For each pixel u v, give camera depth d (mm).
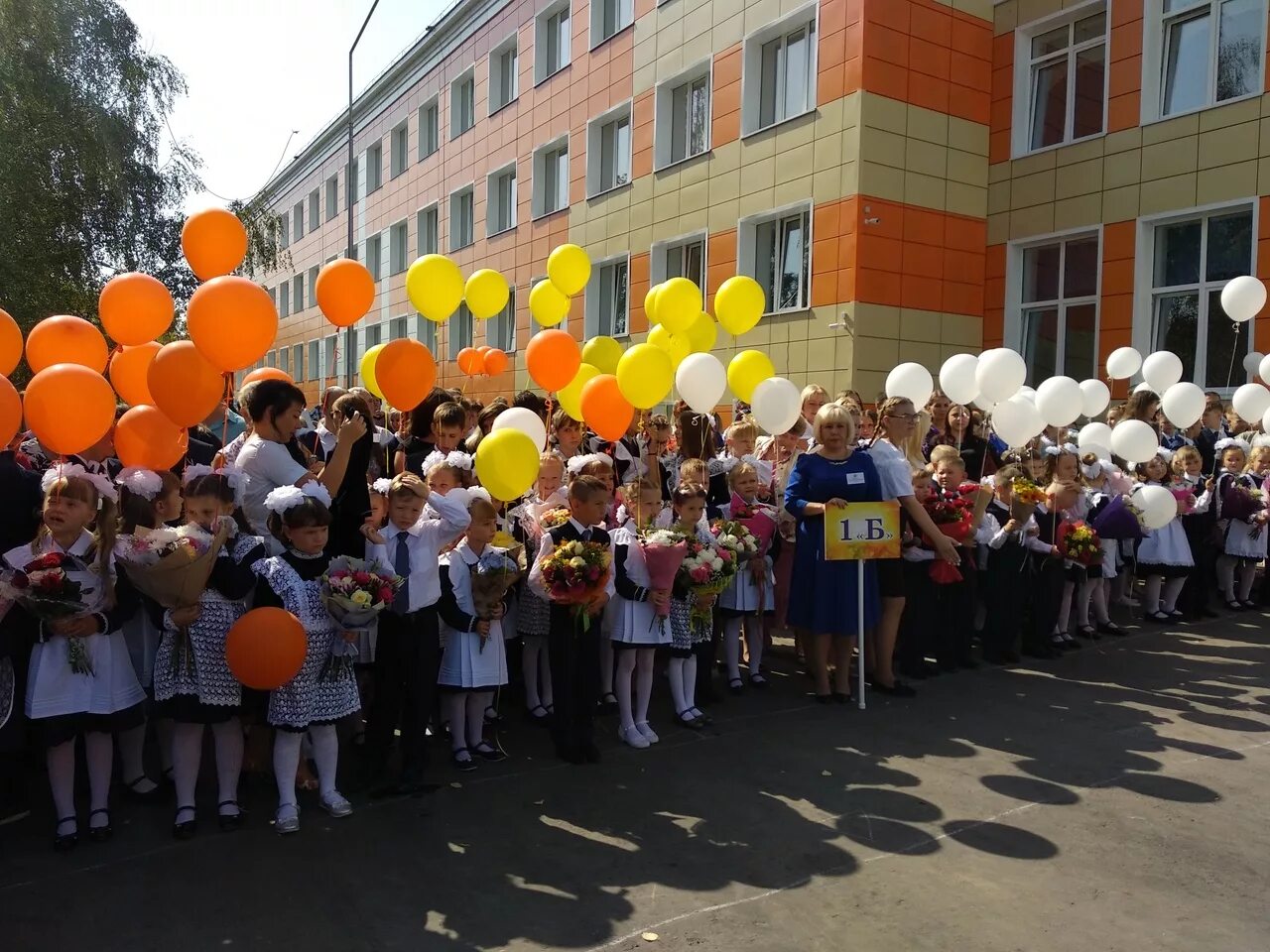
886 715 5047
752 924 2900
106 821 3479
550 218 18141
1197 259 10562
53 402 3438
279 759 3584
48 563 3281
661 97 14883
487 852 3395
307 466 4535
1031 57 12312
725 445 6516
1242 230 10094
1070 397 6141
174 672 3467
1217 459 7898
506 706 5230
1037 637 6254
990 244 12656
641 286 15500
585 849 3424
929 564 5723
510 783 4062
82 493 3416
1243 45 10016
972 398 6559
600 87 16391
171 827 3584
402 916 2932
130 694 3543
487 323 20984
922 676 5785
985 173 12648
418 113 24047
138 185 14531
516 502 5324
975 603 6371
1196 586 7434
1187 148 10453
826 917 2943
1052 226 11906
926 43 11906
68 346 4176
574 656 4324
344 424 4117
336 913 2943
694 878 3205
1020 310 12484
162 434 3820
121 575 3508
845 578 5152
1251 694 5422
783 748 4531
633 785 4047
